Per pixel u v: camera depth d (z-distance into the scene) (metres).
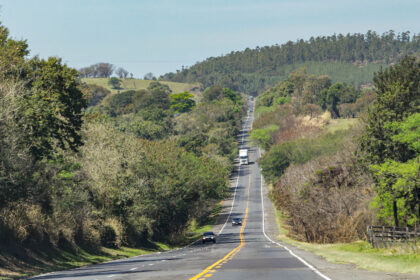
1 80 57.31
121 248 84.50
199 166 149.88
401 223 79.12
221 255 57.84
